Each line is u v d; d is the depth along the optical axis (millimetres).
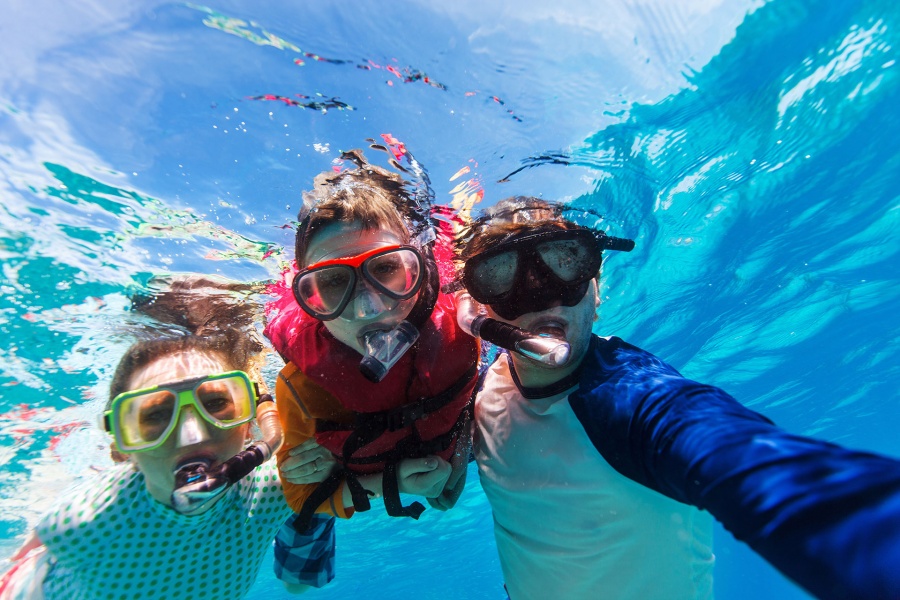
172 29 596
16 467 1084
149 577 669
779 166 1233
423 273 507
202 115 673
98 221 771
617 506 463
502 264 501
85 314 877
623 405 411
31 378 939
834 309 2141
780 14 840
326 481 559
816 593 195
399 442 541
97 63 606
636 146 950
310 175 751
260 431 601
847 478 214
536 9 705
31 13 559
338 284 491
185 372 628
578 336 502
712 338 2139
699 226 1361
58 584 704
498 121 790
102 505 657
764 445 264
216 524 671
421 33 672
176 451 558
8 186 689
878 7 894
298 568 796
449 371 548
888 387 3350
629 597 477
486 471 564
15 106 620
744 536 237
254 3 594
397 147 762
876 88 1061
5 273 777
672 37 803
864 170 1365
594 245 502
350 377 521
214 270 910
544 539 502
